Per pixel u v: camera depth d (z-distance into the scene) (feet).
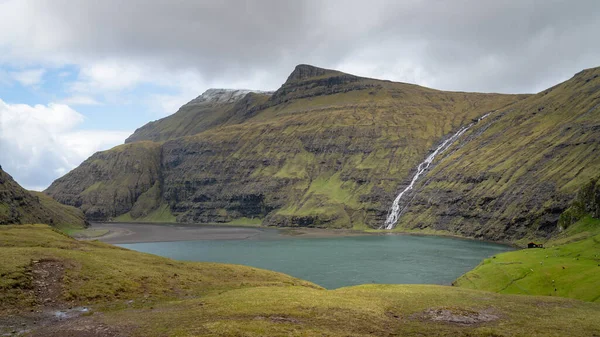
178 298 192.75
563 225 584.40
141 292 193.77
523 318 157.28
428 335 134.92
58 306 166.50
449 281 405.39
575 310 173.47
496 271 338.34
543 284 279.08
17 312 156.46
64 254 216.95
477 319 156.35
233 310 155.43
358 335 130.21
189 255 611.88
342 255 602.85
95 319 149.69
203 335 123.03
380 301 183.32
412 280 411.95
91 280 193.98
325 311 157.89
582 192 572.92
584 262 301.43
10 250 209.56
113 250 281.95
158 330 132.05
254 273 274.57
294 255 607.37
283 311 154.71
